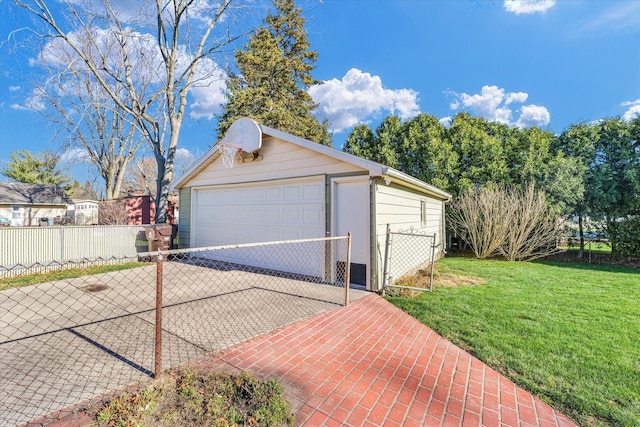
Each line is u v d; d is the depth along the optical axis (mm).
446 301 4773
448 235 12898
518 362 2869
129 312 4066
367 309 4340
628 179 9773
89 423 1897
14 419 1928
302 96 19250
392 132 15172
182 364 2645
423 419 2068
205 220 8836
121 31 11195
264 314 4012
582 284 6098
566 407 2246
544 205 9750
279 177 6715
